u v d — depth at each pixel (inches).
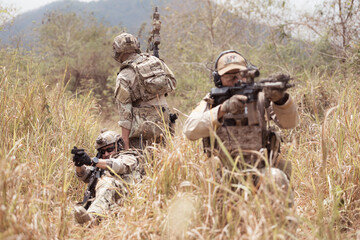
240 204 109.7
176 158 136.3
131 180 162.6
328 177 145.9
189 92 424.2
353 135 159.3
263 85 114.6
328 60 356.5
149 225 124.0
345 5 332.5
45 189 137.7
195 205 119.4
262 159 120.4
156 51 210.2
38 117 204.2
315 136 188.1
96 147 177.2
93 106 259.0
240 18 510.0
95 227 141.8
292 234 108.0
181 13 562.9
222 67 126.3
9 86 221.3
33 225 117.5
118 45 190.7
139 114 183.5
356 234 128.6
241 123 122.7
